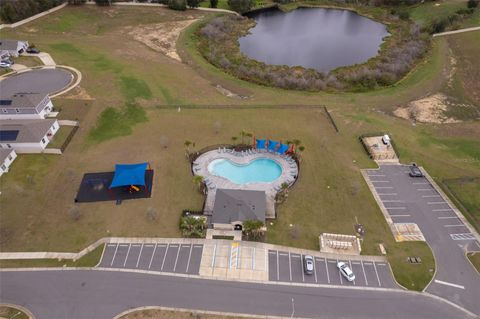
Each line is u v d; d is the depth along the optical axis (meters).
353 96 101.38
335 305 48.38
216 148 76.94
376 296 49.47
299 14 186.62
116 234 57.47
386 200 64.56
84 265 52.97
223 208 59.19
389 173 70.88
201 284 50.78
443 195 65.62
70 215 59.88
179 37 143.38
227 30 155.25
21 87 96.06
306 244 56.44
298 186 67.19
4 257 53.72
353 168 72.06
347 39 151.75
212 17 167.62
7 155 69.81
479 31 139.12
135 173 65.38
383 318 46.88
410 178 69.62
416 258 54.31
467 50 127.94
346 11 189.25
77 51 120.94
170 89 100.69
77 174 69.06
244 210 58.44
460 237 57.75
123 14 164.00
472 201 64.19
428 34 143.25
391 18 170.88
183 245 56.00
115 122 85.19
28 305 47.97
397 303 48.62
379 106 96.25
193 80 108.25
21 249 54.88
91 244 55.91
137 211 61.56
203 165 71.88
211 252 54.97
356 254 54.94
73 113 85.94
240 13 180.12
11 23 137.00
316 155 75.44
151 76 107.00
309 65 125.56
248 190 63.06
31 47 118.44
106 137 80.12
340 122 87.12
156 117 87.62
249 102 95.94
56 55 116.00
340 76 113.25
